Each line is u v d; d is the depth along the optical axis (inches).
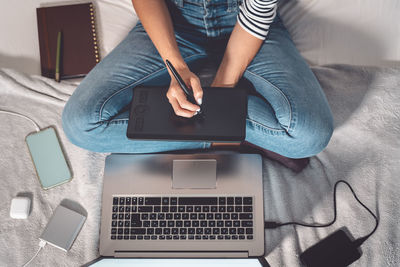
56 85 47.2
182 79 36.2
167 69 42.5
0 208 43.4
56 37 47.8
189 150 44.8
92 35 48.1
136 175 41.1
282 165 45.3
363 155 44.5
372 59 47.8
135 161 41.7
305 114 39.2
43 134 45.3
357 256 39.6
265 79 41.0
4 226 42.8
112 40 49.1
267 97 41.3
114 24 49.5
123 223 40.0
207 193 40.3
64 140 45.8
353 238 41.3
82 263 41.2
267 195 43.5
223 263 37.5
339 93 46.4
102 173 44.6
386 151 44.1
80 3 49.3
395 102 45.6
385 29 47.9
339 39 48.2
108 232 39.9
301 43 48.4
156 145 43.3
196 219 39.9
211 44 45.2
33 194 43.9
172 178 40.9
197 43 45.1
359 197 42.9
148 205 40.3
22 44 48.6
